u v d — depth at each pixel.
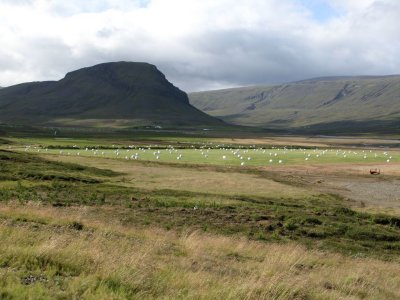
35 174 54.84
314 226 36.84
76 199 40.91
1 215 23.22
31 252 13.52
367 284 17.42
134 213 36.56
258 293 12.66
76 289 11.02
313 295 13.67
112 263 13.48
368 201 54.91
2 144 132.75
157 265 15.39
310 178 73.69
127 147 133.00
